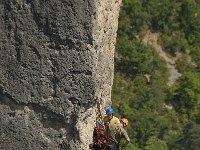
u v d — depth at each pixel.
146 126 31.55
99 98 5.70
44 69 5.20
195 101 33.75
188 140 31.20
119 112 32.59
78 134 5.36
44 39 5.14
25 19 5.13
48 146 5.39
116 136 6.27
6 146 5.46
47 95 5.25
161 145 30.94
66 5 5.02
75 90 5.20
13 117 5.39
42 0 5.06
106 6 5.54
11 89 5.30
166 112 33.28
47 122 5.36
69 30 5.07
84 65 5.14
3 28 5.19
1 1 5.16
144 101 33.44
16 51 5.21
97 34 5.11
